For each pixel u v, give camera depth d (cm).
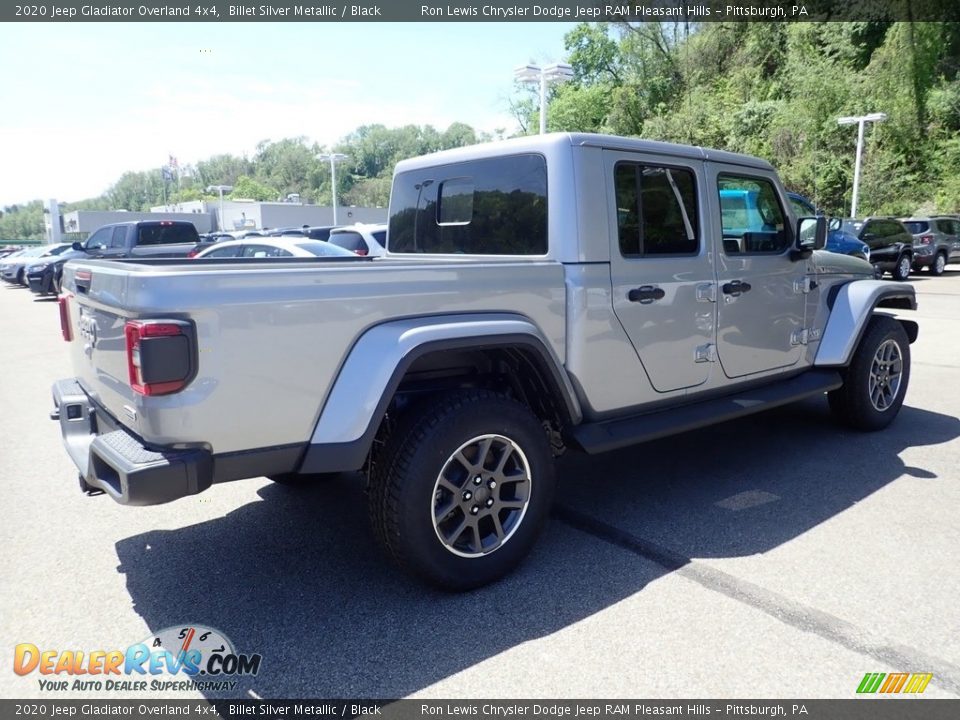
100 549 364
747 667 257
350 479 464
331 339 274
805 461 479
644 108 4072
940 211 3056
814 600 301
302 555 354
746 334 430
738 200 425
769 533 368
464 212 404
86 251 1864
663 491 430
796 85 3447
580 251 342
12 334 1181
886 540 356
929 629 279
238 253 1055
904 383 556
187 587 323
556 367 332
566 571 331
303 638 281
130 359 248
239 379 256
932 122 3234
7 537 379
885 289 508
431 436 290
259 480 462
